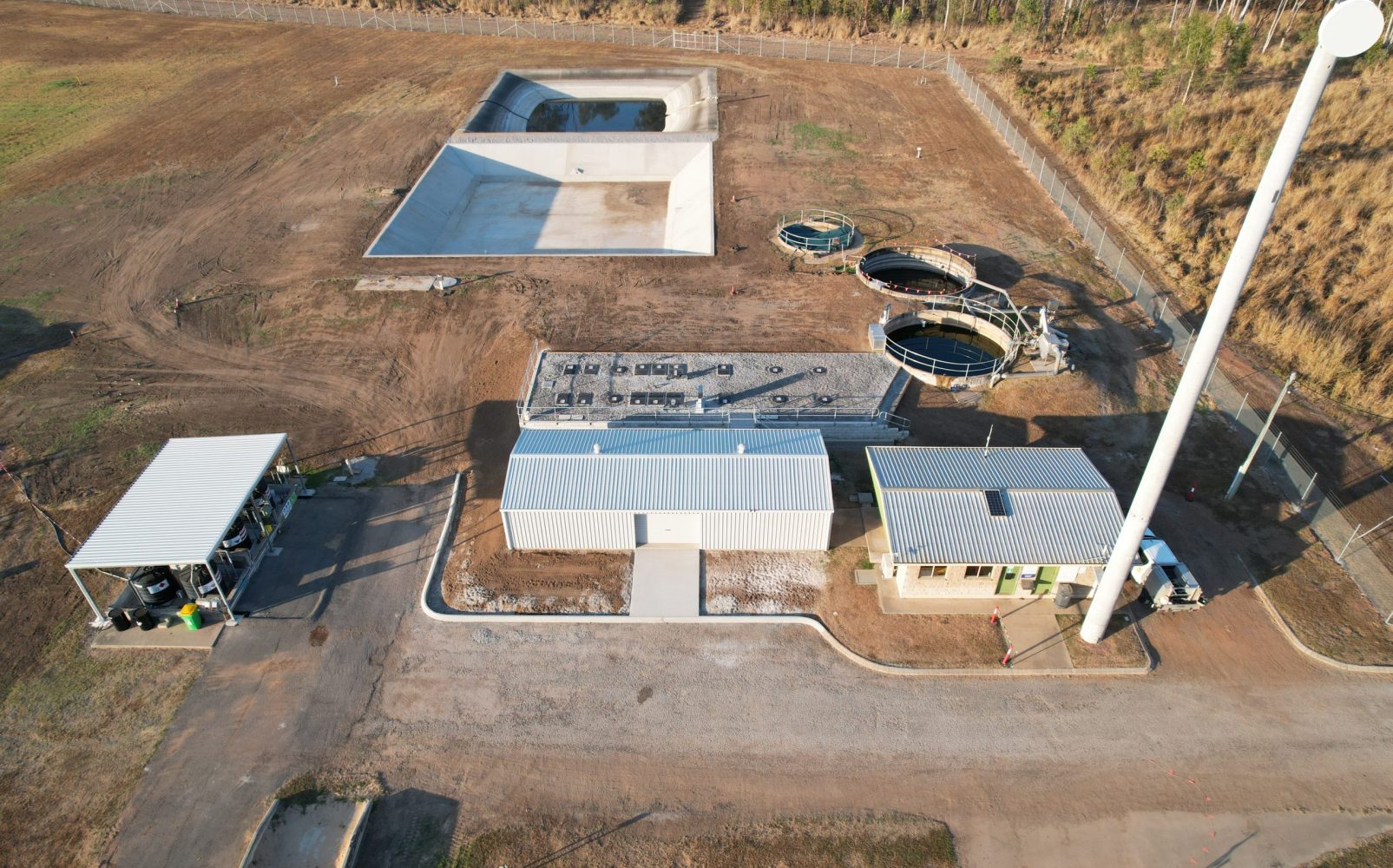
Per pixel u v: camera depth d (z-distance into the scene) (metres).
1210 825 22.33
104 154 62.69
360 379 39.41
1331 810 22.66
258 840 21.77
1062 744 24.23
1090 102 68.19
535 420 35.56
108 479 33.44
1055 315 43.38
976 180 58.88
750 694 25.62
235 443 31.33
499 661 26.62
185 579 28.45
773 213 54.91
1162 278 46.69
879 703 25.36
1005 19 88.19
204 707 25.14
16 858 21.48
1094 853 21.73
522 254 50.03
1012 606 28.20
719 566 29.88
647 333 42.19
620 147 66.06
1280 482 33.12
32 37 87.00
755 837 22.06
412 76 79.56
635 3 95.62
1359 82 66.56
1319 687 25.72
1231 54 66.88
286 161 62.22
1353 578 29.11
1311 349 39.56
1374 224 47.97
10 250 49.94
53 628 27.42
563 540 30.31
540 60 84.00
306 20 94.44
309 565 29.81
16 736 24.25
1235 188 53.59
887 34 89.25
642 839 22.02
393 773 23.50
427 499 32.75
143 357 41.00
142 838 21.94
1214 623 27.69
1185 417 21.61
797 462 30.50
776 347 40.97
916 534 27.72
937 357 41.41
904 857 21.62
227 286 46.72
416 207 56.81
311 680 25.98
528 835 22.12
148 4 97.56
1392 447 34.69
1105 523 28.08
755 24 92.12
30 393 38.28
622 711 25.17
